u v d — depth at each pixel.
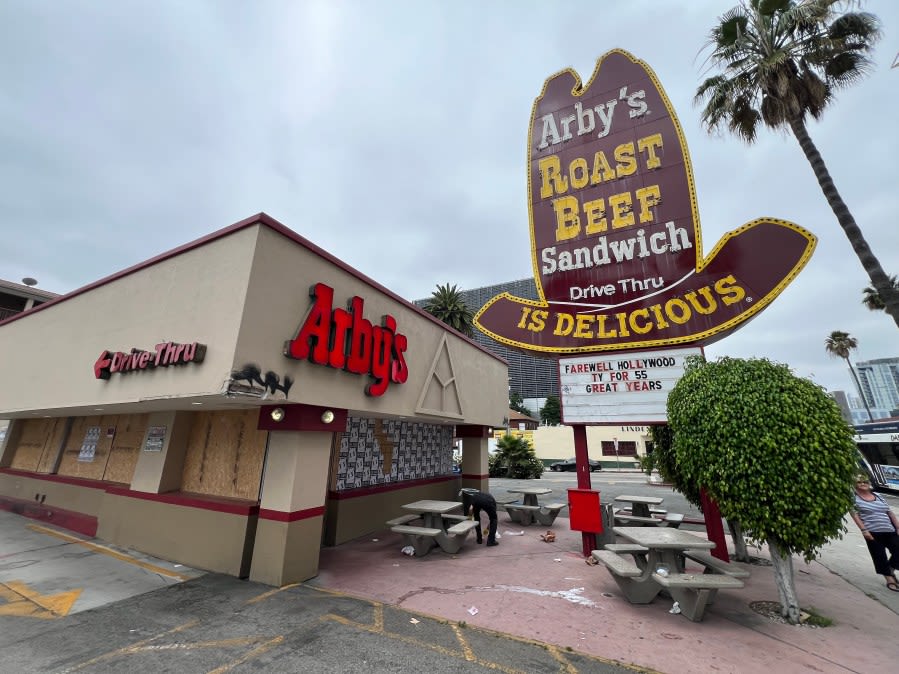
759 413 4.55
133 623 4.42
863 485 6.08
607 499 15.78
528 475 26.02
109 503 8.02
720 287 6.80
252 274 5.09
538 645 3.97
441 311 40.44
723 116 11.88
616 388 7.25
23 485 10.77
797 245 6.38
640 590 4.95
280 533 5.71
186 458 7.67
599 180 8.30
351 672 3.49
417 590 5.48
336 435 8.54
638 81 8.47
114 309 6.84
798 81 10.77
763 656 3.78
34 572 6.10
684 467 5.18
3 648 3.87
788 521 4.31
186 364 5.27
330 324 6.21
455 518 8.23
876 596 5.42
